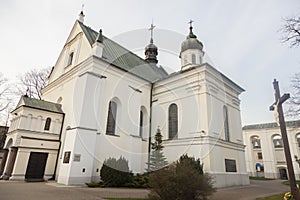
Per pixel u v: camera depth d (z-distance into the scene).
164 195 7.55
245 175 20.19
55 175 16.59
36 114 17.36
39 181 15.54
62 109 19.08
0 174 17.00
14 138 16.56
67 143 14.56
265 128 40.50
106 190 11.40
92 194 9.83
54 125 17.98
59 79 20.86
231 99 22.02
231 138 20.00
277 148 43.09
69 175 13.26
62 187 12.00
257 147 46.62
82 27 21.19
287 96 7.51
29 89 29.44
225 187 16.52
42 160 16.73
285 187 18.05
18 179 15.25
